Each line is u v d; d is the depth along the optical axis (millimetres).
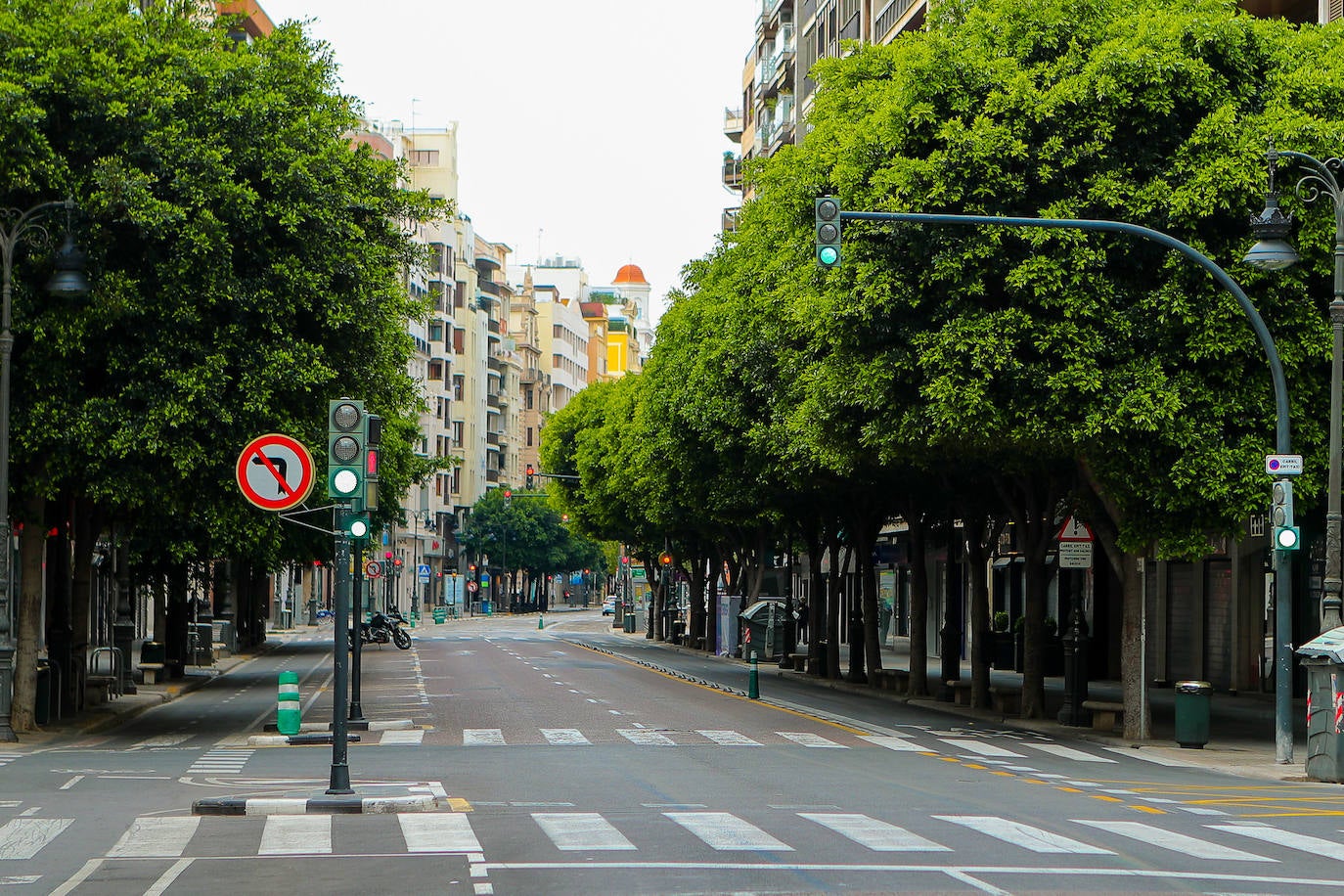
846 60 31547
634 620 101375
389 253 30172
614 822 14469
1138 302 24891
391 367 29812
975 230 24953
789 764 20938
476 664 52156
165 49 26188
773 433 39969
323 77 28375
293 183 26141
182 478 25656
